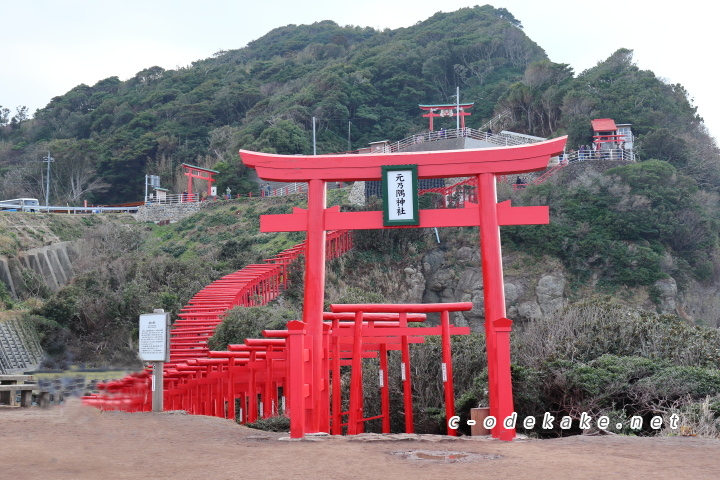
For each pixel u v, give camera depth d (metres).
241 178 87.12
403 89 119.62
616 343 20.62
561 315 23.52
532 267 57.44
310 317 13.38
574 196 63.06
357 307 16.91
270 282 46.44
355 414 16.84
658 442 10.92
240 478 8.05
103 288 46.50
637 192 62.66
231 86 128.62
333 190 70.12
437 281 55.50
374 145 78.56
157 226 75.50
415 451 10.12
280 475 8.23
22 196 103.06
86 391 16.56
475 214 13.45
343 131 111.25
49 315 43.25
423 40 137.12
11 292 56.28
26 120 144.62
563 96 87.62
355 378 16.98
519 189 66.00
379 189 64.12
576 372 15.95
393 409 21.48
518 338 23.78
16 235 65.75
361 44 152.00
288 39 181.00
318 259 13.56
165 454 9.98
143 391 18.00
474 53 127.56
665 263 58.78
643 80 87.88
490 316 12.88
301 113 107.50
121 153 108.81
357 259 54.78
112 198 109.25
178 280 49.03
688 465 8.67
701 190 69.56
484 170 13.39
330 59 143.12
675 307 56.75
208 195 84.50
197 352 28.44
